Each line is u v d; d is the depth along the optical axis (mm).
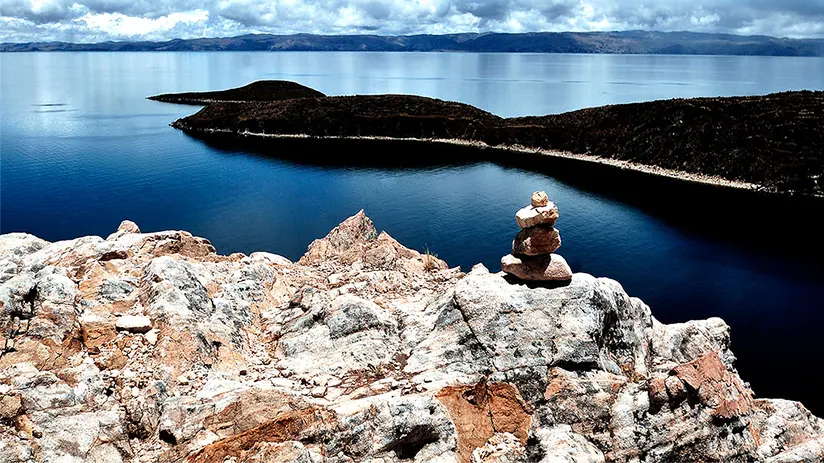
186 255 18156
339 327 13461
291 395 11195
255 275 16828
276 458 9953
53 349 11297
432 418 10969
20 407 9812
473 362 12422
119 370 11352
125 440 10203
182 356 11820
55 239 63281
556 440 11156
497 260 58531
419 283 17719
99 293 13203
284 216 73438
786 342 40000
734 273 55625
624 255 61312
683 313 46031
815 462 11508
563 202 84625
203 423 10453
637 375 12906
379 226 70438
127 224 19781
